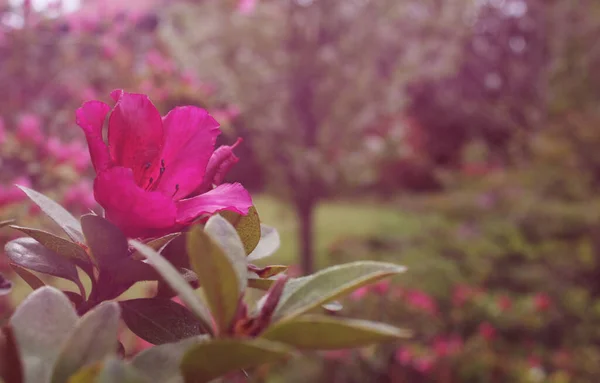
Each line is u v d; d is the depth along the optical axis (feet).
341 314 19.92
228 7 29.53
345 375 20.54
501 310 25.90
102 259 2.43
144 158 2.65
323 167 32.37
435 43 32.86
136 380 1.52
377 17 32.07
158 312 2.50
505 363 22.26
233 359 1.81
